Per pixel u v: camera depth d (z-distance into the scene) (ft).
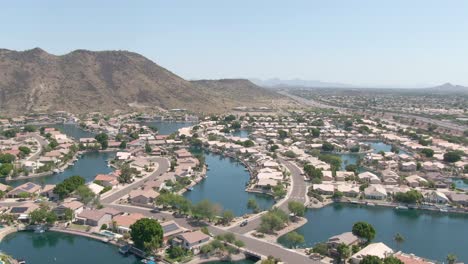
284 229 639.35
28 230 613.52
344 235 568.41
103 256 544.62
